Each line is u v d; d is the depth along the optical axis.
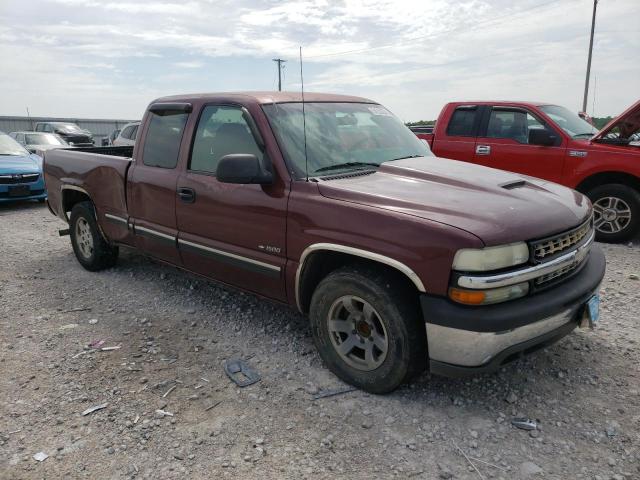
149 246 4.78
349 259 3.29
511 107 7.86
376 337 3.12
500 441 2.80
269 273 3.63
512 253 2.75
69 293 5.15
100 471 2.64
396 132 4.47
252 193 3.66
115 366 3.66
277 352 3.82
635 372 3.46
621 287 5.07
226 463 2.67
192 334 4.15
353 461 2.67
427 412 3.05
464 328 2.70
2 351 3.91
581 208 3.44
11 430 2.96
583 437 2.82
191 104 4.33
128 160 4.93
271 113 3.76
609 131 7.00
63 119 33.28
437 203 3.02
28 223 8.86
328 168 3.64
